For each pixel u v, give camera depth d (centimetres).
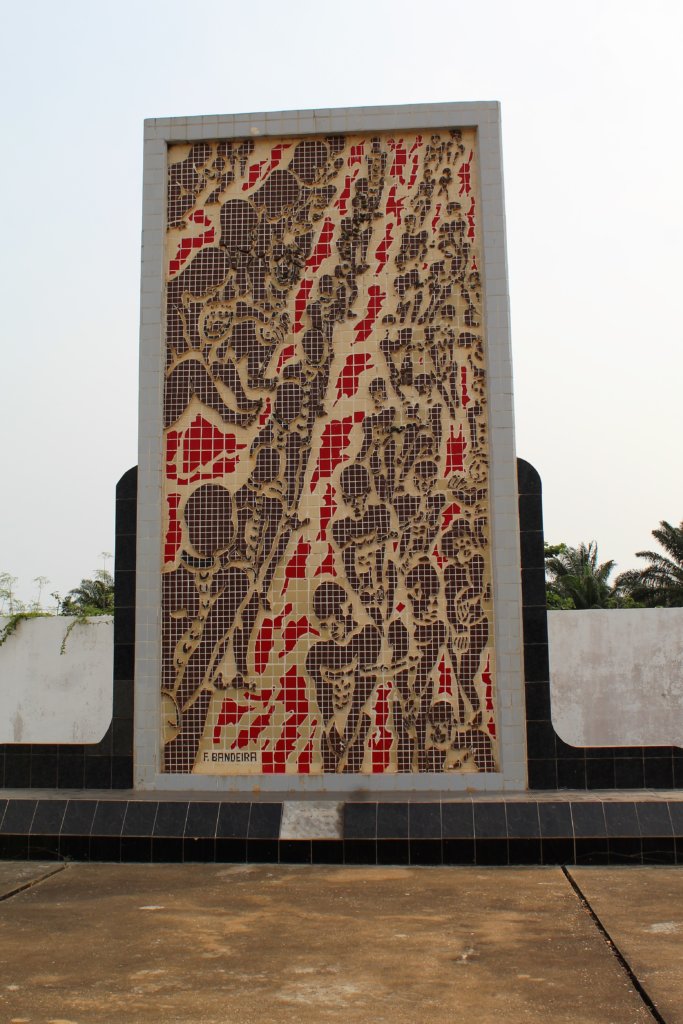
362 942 632
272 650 1021
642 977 553
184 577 1040
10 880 832
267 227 1088
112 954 610
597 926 669
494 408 1032
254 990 539
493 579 1012
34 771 1030
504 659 1000
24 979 562
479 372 1046
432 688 1004
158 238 1085
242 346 1067
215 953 611
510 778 985
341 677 1011
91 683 1258
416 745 998
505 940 635
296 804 921
